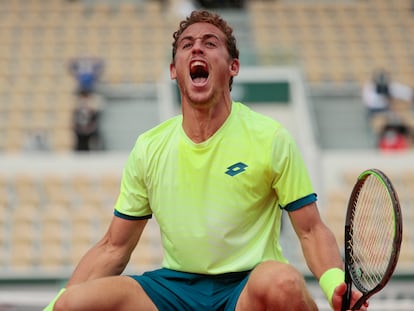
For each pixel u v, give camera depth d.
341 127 51.69
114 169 44.66
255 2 63.47
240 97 48.41
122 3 64.50
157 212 12.02
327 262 11.45
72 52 57.09
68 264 40.28
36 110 51.06
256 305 10.89
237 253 11.80
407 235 41.97
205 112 11.80
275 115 48.28
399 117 50.97
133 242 12.45
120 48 57.69
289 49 49.34
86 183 43.81
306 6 63.19
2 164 44.41
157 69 55.28
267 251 11.91
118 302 11.38
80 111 47.94
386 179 10.39
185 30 12.12
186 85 11.88
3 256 40.38
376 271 10.86
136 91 53.09
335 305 11.06
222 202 11.73
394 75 57.06
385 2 64.06
